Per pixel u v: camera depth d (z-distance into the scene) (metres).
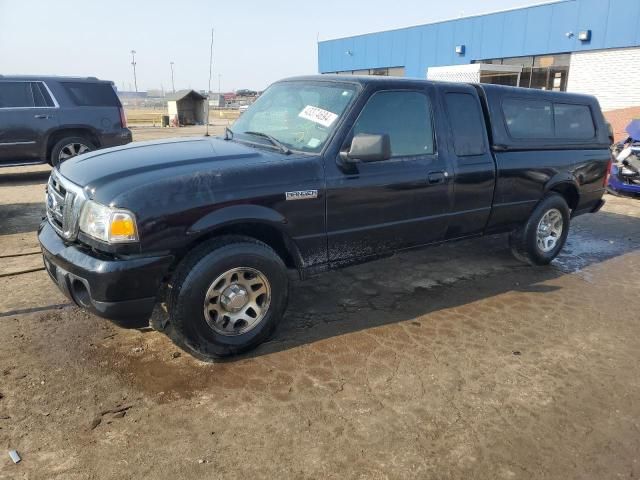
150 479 2.37
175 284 3.15
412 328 3.98
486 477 2.47
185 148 3.82
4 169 12.29
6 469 2.39
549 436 2.78
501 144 4.74
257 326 3.47
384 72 27.69
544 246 5.48
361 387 3.16
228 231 3.40
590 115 5.85
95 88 10.62
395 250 4.25
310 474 2.44
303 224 3.56
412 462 2.55
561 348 3.75
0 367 3.22
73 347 3.49
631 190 9.36
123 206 2.92
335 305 4.37
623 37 17.22
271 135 4.04
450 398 3.08
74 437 2.62
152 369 3.26
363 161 3.64
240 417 2.84
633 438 2.79
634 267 5.65
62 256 3.11
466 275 5.23
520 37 20.55
